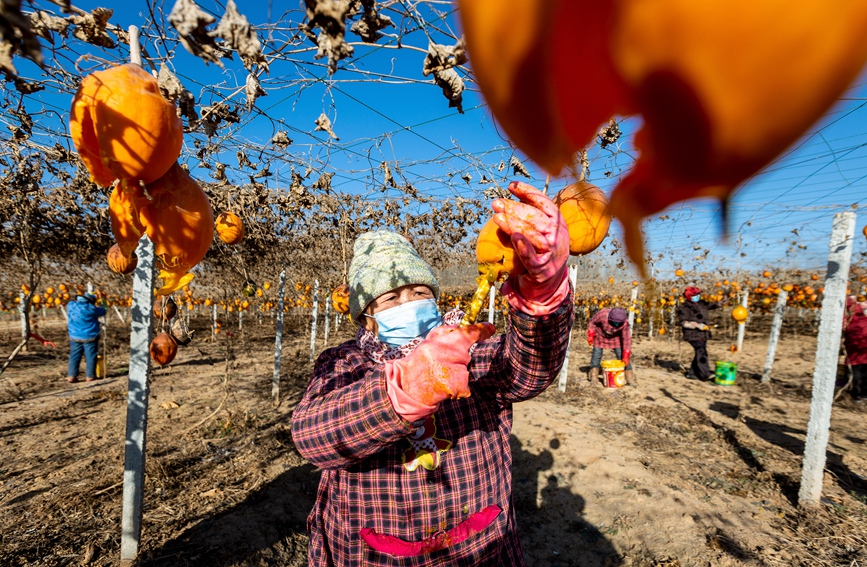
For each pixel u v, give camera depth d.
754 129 0.20
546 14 0.23
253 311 16.48
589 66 0.23
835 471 4.28
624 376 7.71
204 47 0.81
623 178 0.26
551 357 1.25
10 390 7.19
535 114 0.24
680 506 3.63
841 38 0.18
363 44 0.98
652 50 0.21
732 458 4.56
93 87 1.02
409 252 1.57
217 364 9.59
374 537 1.30
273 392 6.28
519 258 0.93
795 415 6.01
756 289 12.10
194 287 10.54
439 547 1.29
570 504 3.73
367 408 1.01
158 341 3.33
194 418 5.69
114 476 4.06
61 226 4.89
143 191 1.11
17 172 2.89
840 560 2.99
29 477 4.09
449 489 1.32
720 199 0.24
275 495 3.79
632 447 4.76
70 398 6.73
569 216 0.83
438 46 0.96
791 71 0.19
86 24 1.14
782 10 0.18
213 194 3.99
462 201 4.42
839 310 3.46
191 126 1.22
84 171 3.10
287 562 3.06
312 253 7.68
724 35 0.19
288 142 2.19
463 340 0.94
